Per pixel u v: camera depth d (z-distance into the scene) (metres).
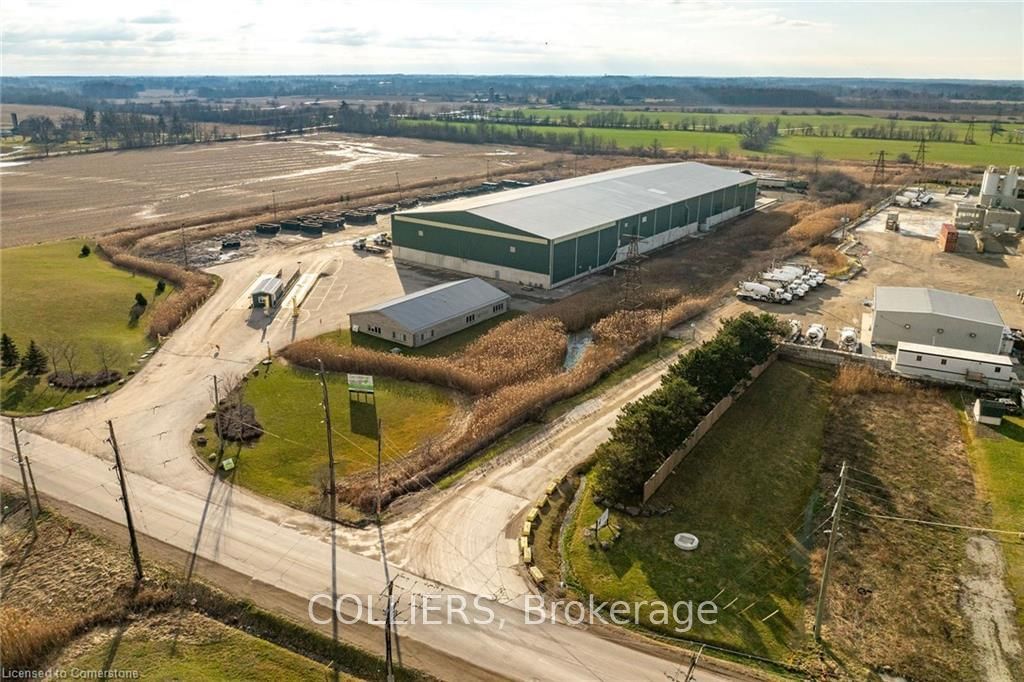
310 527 35.03
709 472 39.62
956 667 27.03
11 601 30.61
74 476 39.41
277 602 30.08
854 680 26.34
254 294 66.06
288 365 54.03
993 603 30.27
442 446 42.19
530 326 60.34
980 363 48.94
